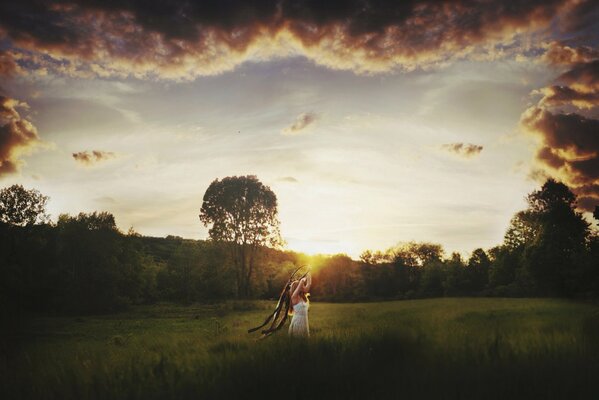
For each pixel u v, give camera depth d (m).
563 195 72.06
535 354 5.80
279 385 5.04
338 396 4.76
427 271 111.38
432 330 9.25
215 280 75.31
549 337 7.27
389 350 6.77
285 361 6.02
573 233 64.31
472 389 4.66
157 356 8.19
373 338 7.49
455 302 40.06
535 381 4.79
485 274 98.31
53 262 62.47
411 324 11.28
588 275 53.22
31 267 59.75
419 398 4.52
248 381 5.20
